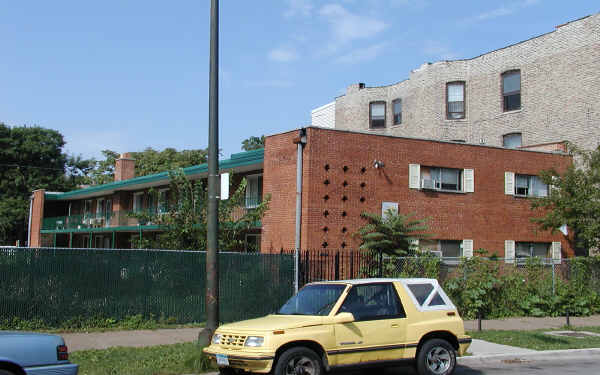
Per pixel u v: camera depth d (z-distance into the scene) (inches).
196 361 434.3
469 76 1376.7
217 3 484.4
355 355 383.6
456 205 967.0
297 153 840.3
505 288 813.2
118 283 621.0
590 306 855.7
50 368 295.1
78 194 1747.0
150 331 604.1
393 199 907.4
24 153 2258.9
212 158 471.5
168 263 649.6
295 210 846.5
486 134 1334.9
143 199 1507.1
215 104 476.1
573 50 1189.7
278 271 708.7
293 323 373.1
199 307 660.7
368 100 1567.4
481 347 562.3
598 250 988.6
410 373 455.2
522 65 1284.4
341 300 393.7
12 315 565.6
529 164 1048.8
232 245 818.8
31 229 1941.4
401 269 773.3
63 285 592.7
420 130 1425.9
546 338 620.1
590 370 474.0
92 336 565.3
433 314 421.4
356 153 882.1
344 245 850.1
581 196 907.4
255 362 358.3
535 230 1039.0
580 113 1163.3
